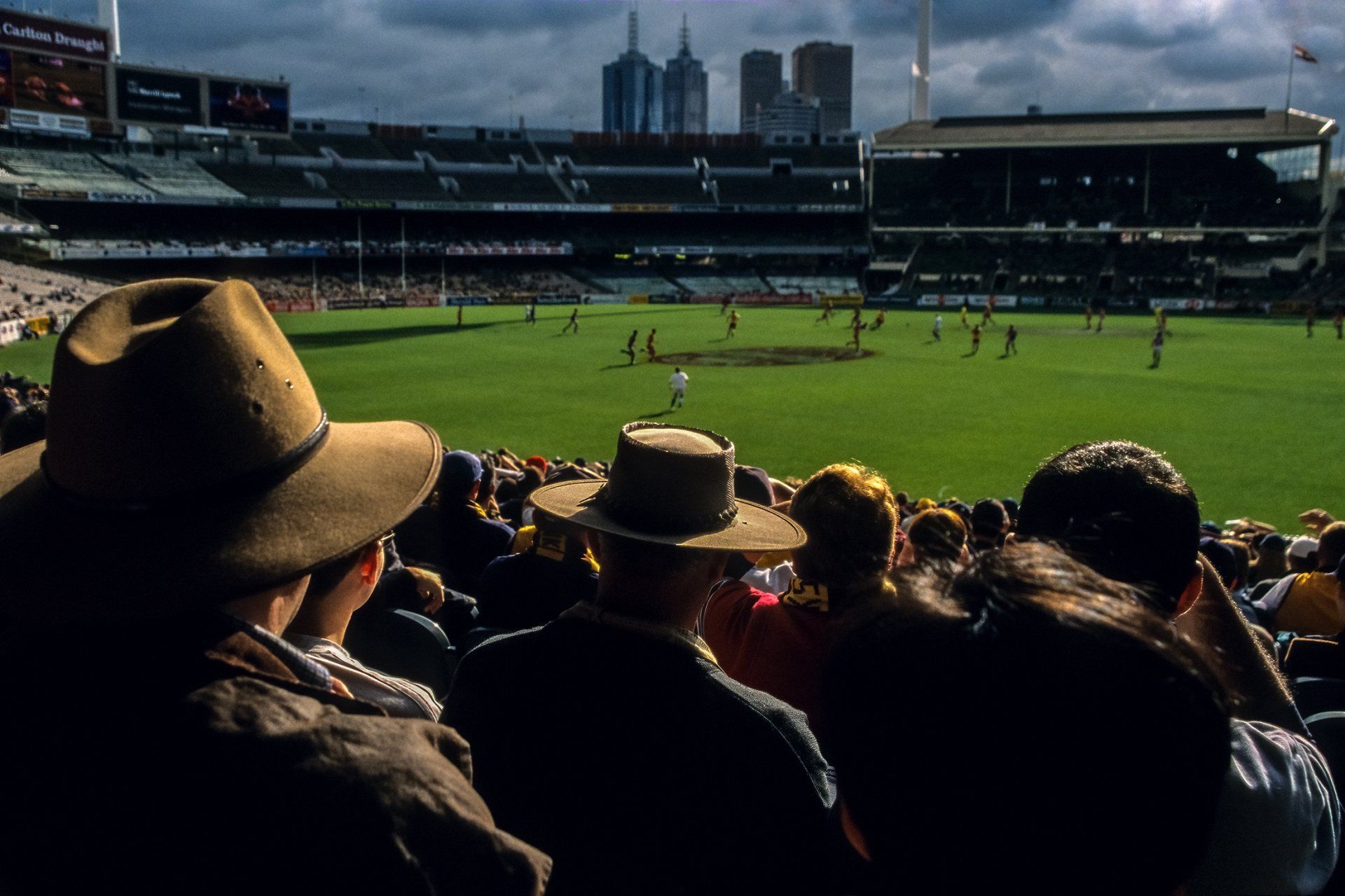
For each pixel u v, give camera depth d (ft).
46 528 6.95
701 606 9.98
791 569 21.27
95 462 6.77
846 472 13.57
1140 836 4.77
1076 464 8.44
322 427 7.92
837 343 203.41
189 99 299.58
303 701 6.46
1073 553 7.74
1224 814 6.97
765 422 114.32
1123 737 4.70
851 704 5.40
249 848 5.59
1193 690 4.87
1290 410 120.16
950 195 401.29
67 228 301.63
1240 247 361.92
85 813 5.91
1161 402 126.62
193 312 6.91
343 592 9.03
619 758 8.77
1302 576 26.86
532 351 187.93
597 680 9.05
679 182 402.52
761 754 8.80
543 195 379.96
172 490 6.77
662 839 8.72
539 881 6.13
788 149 416.26
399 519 7.56
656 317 276.62
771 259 403.13
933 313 297.94
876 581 11.31
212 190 315.17
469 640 20.42
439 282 349.82
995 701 4.81
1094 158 388.37
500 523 28.68
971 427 110.22
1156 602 6.15
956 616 5.24
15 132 295.69
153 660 6.46
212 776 5.78
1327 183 348.18
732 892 8.82
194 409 6.79
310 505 7.32
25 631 6.82
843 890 8.61
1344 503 78.18
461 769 6.84
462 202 355.36
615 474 10.12
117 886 5.79
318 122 369.91
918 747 4.97
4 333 172.65
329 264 351.25
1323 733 14.42
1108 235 382.01
